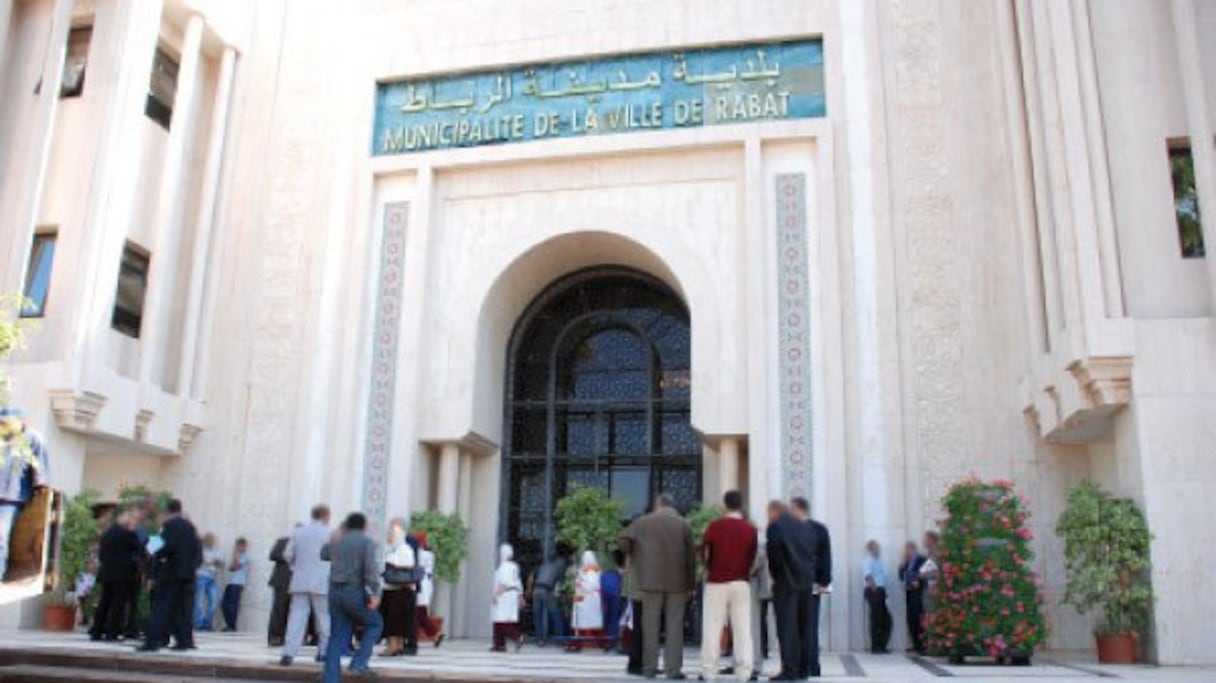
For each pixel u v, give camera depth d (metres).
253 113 16.94
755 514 13.46
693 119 15.34
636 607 8.95
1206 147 10.98
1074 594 11.74
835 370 13.78
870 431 13.63
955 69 14.60
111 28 14.59
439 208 16.09
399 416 15.13
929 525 13.20
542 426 16.73
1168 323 10.86
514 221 15.76
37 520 6.44
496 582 12.61
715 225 14.93
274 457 15.54
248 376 15.91
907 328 13.86
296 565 9.16
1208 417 10.59
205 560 14.68
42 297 13.91
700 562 13.25
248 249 16.33
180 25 16.20
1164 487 10.52
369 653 8.33
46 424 13.06
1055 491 12.93
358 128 16.50
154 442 14.60
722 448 14.33
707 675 8.38
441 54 16.50
